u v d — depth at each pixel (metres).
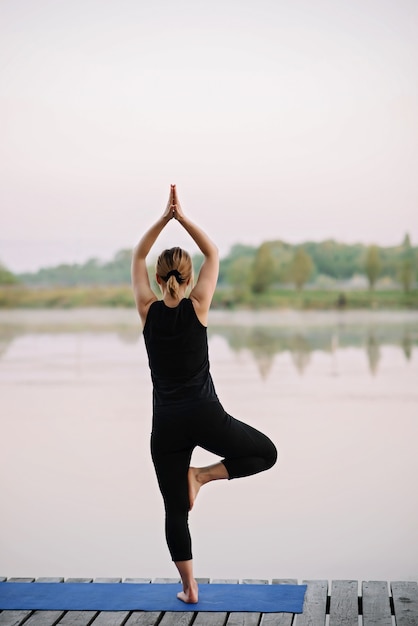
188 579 3.67
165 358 3.57
